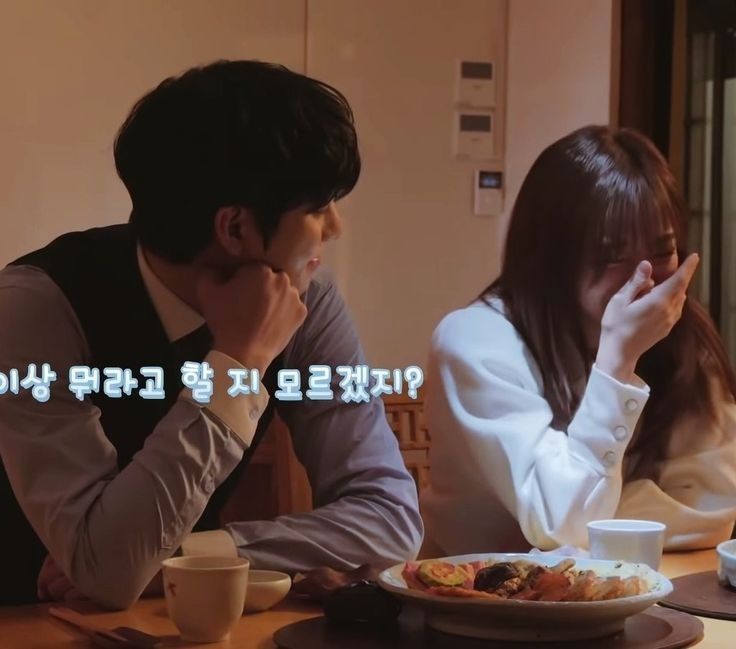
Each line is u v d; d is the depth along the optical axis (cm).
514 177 303
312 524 132
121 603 115
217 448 116
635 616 107
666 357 169
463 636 100
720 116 293
